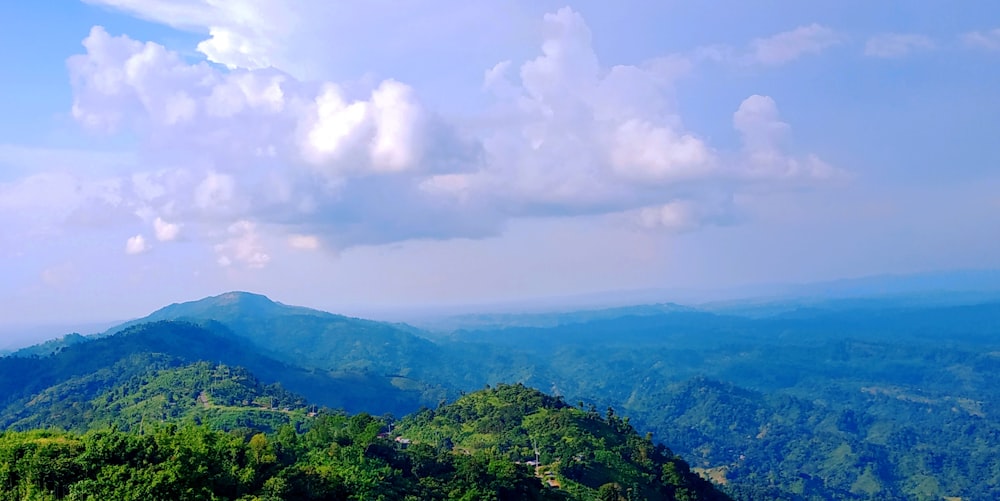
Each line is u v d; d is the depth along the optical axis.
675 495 171.62
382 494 112.38
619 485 155.25
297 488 99.25
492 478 131.50
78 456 87.25
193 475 87.94
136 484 82.94
